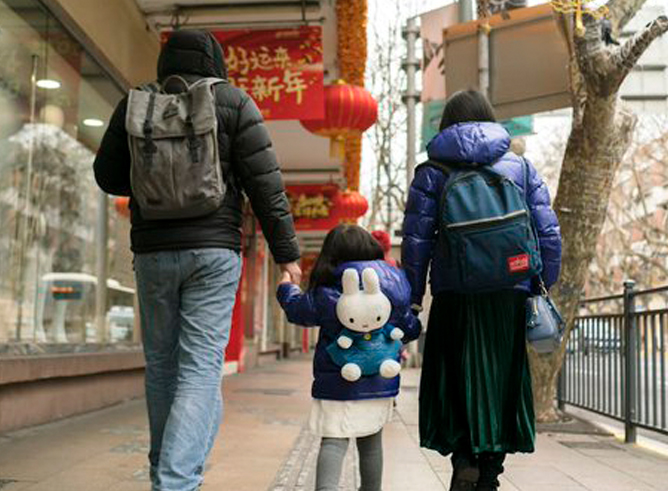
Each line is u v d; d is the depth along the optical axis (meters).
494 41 7.10
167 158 2.73
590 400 6.85
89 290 7.55
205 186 2.75
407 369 16.20
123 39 7.44
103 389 7.28
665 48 8.52
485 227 2.84
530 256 2.84
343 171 13.59
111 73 7.13
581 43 5.85
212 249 2.84
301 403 8.36
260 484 3.85
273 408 7.75
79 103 7.20
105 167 3.03
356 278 2.89
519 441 2.94
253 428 6.09
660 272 32.66
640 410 5.82
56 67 6.59
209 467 4.30
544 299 3.11
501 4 7.22
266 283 20.34
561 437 6.12
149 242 2.86
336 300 2.94
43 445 4.83
